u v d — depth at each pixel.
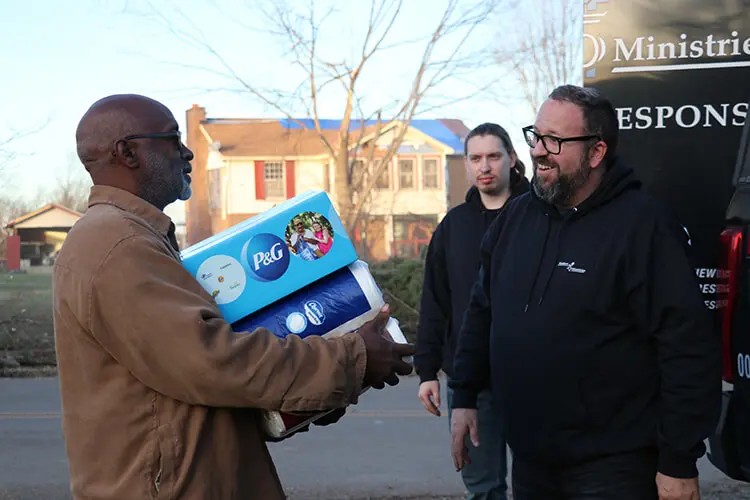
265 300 2.33
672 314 2.86
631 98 4.37
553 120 3.03
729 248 3.74
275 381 2.14
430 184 35.88
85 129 2.32
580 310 2.94
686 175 4.32
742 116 4.27
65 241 2.21
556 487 3.11
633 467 2.96
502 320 3.14
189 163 2.52
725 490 5.59
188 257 2.32
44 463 6.54
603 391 2.95
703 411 2.82
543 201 3.11
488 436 4.11
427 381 4.26
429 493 5.66
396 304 11.50
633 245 2.91
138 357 2.09
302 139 30.94
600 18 4.41
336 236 2.41
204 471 2.17
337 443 6.98
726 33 4.27
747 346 3.54
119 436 2.13
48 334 11.27
